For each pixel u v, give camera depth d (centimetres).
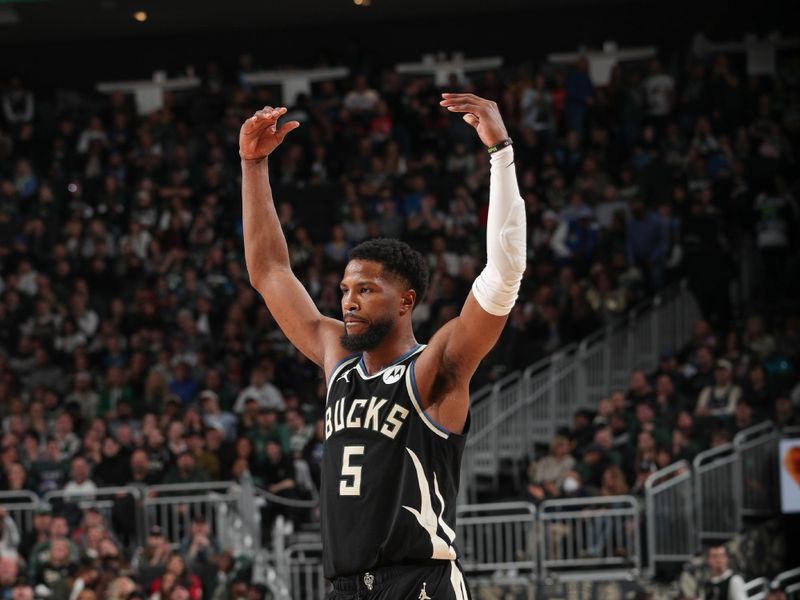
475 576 1641
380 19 2827
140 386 1989
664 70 2611
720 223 2175
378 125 2494
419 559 391
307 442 1806
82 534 1588
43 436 1872
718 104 2402
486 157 2384
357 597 394
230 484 1655
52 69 2903
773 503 1634
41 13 2738
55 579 1482
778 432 1650
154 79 2758
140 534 1642
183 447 1742
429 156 2381
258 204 462
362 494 393
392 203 2270
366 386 406
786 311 2055
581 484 1670
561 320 2011
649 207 2220
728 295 2055
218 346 2100
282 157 2470
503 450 1900
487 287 390
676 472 1625
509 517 1605
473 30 2803
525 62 2778
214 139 2511
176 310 2175
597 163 2319
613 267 2061
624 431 1736
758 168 2248
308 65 2727
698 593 1477
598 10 2748
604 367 1969
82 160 2511
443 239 2133
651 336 2020
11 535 1597
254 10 2770
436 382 397
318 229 2369
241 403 1938
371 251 411
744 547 1588
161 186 2441
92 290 2233
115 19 2786
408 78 2747
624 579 1548
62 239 2333
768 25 2688
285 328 450
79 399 1977
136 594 1382
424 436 396
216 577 1502
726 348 1917
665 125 2422
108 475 1722
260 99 2595
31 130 2602
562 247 2158
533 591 1555
